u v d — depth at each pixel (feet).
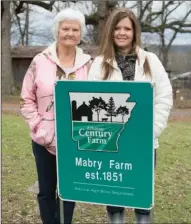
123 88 7.45
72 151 7.96
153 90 7.30
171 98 8.45
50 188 9.44
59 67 8.91
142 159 7.55
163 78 8.45
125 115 7.52
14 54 75.41
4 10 59.57
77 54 9.09
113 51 8.52
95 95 7.64
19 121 29.78
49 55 8.98
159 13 57.77
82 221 11.03
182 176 14.03
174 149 16.99
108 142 7.70
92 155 7.84
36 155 9.30
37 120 8.96
